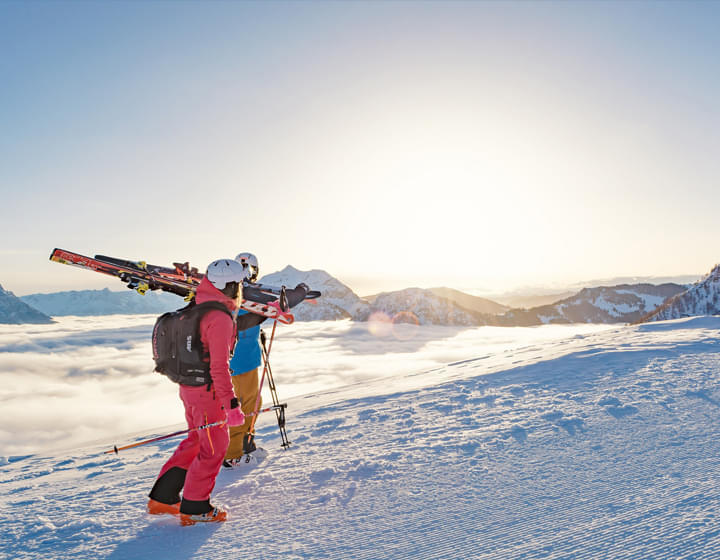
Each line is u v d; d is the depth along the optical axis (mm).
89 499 3426
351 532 2600
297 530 2660
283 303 4234
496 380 7176
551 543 2348
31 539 2680
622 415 4605
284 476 3604
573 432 4215
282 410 4672
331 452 4211
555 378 6766
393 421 5219
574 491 2988
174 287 4312
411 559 2268
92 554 2455
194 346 2877
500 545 2363
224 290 3045
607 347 9172
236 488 3408
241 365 4406
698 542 2240
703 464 3268
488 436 4250
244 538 2592
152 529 2781
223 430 2877
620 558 2156
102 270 4191
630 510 2652
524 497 2947
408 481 3318
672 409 4699
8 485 4516
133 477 4117
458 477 3342
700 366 6738
